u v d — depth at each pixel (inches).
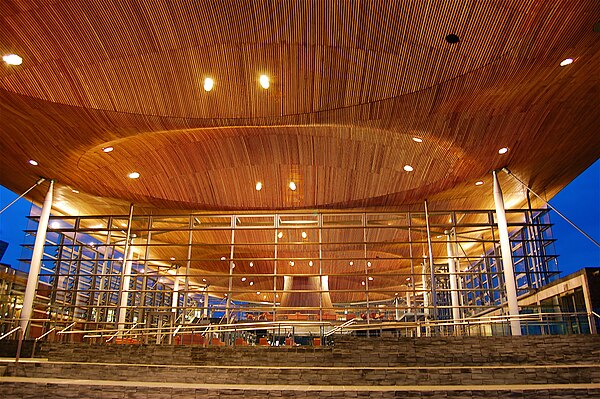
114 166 663.8
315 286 932.6
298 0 362.6
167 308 771.4
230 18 379.2
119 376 378.6
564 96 473.1
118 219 854.5
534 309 724.7
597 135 577.6
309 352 438.9
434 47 389.7
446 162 641.0
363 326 600.4
